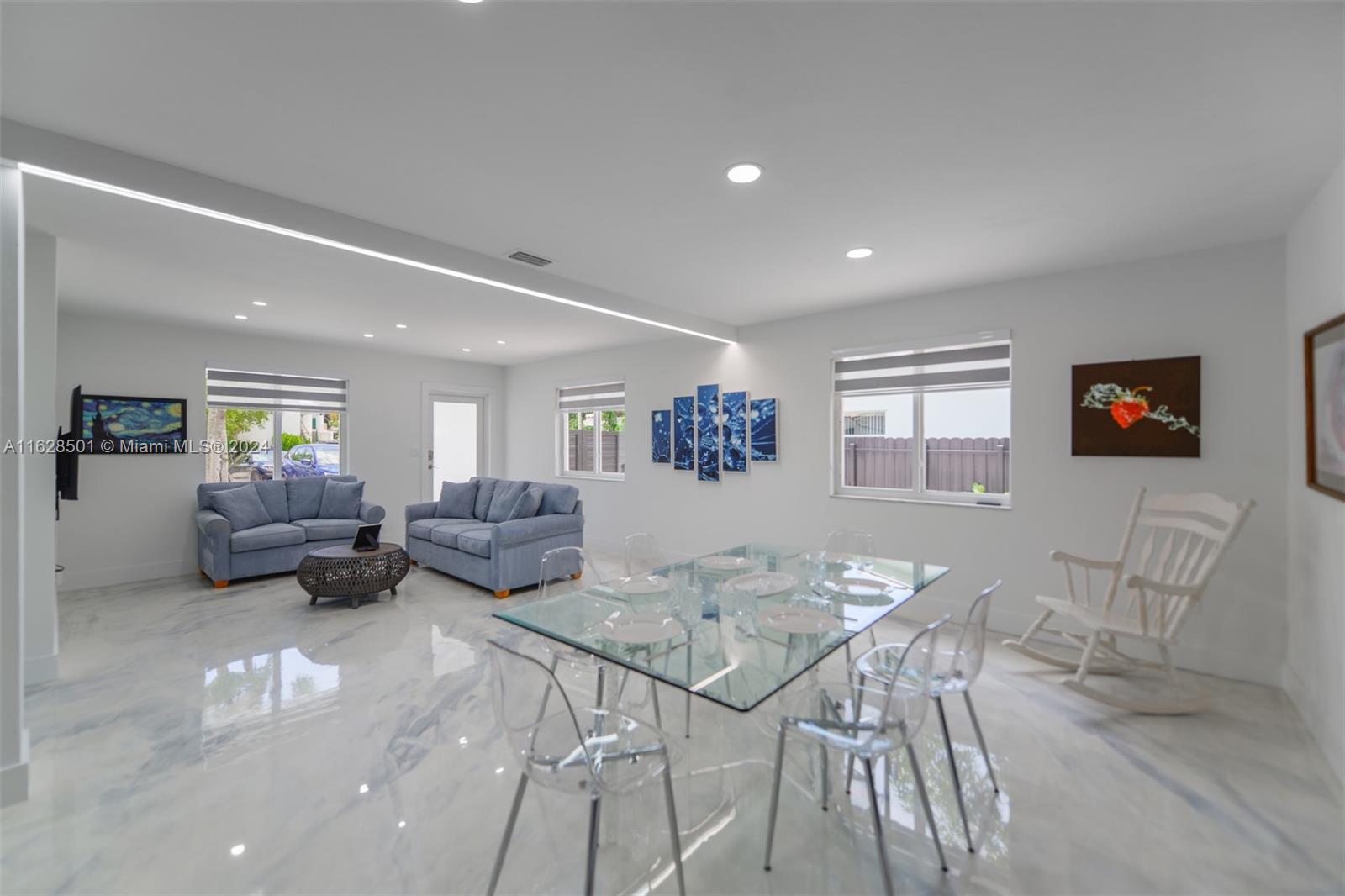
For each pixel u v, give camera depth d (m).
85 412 4.85
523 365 7.54
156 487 5.20
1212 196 2.51
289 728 2.54
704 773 2.24
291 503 5.68
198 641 3.61
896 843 1.84
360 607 4.39
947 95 1.83
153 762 2.27
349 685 2.98
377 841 1.84
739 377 5.18
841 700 1.93
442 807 2.01
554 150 2.18
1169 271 3.23
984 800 2.04
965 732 2.51
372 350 6.59
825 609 2.19
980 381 3.90
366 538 4.72
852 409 4.60
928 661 1.67
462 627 3.91
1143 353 3.30
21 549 2.05
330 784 2.13
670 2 1.44
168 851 1.78
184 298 4.29
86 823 1.91
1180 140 2.08
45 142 2.04
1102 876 1.69
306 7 1.46
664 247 3.18
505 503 5.59
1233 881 1.66
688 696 2.57
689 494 5.58
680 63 1.68
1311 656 2.53
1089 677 3.06
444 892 1.64
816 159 2.23
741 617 2.10
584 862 1.76
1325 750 2.32
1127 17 1.48
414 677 3.07
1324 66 1.66
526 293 3.85
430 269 3.16
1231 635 3.05
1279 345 2.94
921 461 4.24
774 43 1.59
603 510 6.43
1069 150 2.15
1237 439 3.03
